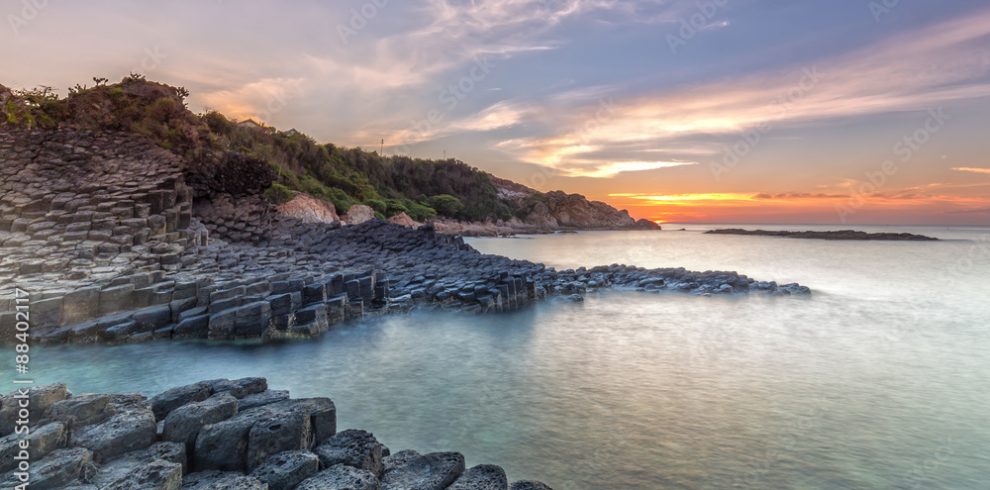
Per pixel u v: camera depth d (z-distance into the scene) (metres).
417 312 24.83
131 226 26.59
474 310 25.39
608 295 32.19
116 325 17.41
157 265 23.05
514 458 9.81
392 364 16.55
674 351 18.67
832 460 9.87
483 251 77.69
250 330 18.34
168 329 18.12
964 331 22.73
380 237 42.16
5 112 34.34
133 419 7.07
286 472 6.24
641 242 115.00
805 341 20.52
